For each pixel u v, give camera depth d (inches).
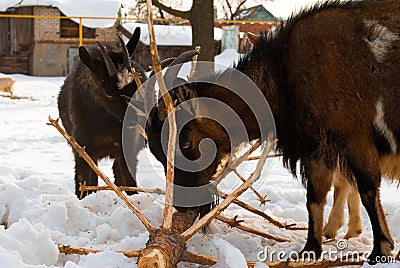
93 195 234.8
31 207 224.5
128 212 216.2
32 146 465.7
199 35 470.3
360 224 231.0
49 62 1453.0
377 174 192.7
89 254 169.6
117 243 196.2
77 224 215.5
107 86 266.7
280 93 204.1
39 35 1443.2
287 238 221.5
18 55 1465.3
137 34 299.4
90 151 283.4
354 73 190.9
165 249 162.4
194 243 193.9
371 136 191.9
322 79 193.5
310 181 205.3
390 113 190.1
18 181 265.3
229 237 209.3
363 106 190.5
